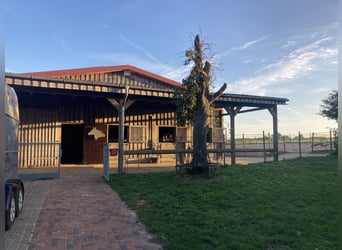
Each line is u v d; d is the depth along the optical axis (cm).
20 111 1295
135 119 1534
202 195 647
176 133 1521
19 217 515
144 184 805
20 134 1289
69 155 1725
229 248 364
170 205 577
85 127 1423
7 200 439
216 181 801
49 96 1259
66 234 431
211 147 1518
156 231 436
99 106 1459
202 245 373
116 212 550
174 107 1633
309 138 2059
